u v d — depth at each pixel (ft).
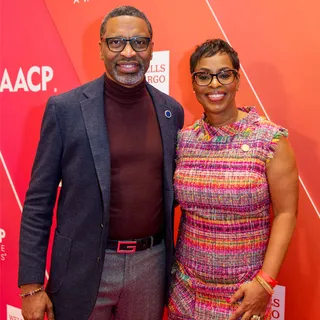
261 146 4.28
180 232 4.90
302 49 5.50
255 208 4.33
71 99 4.68
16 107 7.41
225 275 4.41
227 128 4.51
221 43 4.47
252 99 5.86
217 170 4.38
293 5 5.48
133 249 4.75
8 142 7.55
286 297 6.00
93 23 6.70
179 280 4.78
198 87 4.54
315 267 5.78
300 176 5.70
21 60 7.27
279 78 5.67
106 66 4.71
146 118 4.92
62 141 4.61
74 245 4.61
